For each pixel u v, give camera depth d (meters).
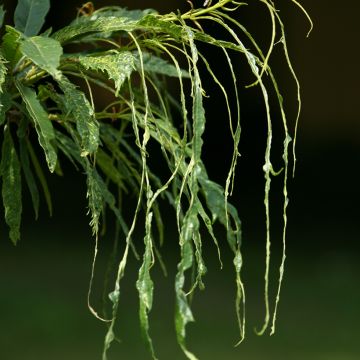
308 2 17.59
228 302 12.12
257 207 17.11
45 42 1.98
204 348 10.15
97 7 15.77
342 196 17.39
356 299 12.47
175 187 2.67
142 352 10.02
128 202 15.87
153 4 16.73
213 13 2.24
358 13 17.81
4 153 2.55
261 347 10.24
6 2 11.42
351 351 10.12
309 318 11.45
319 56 17.78
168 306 11.80
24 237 15.35
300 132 17.75
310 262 14.70
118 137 2.84
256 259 14.77
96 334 10.63
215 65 14.77
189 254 1.95
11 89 2.37
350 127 18.17
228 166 17.11
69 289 12.55
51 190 16.98
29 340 10.30
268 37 16.27
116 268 13.74
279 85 17.31
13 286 12.52
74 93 2.14
